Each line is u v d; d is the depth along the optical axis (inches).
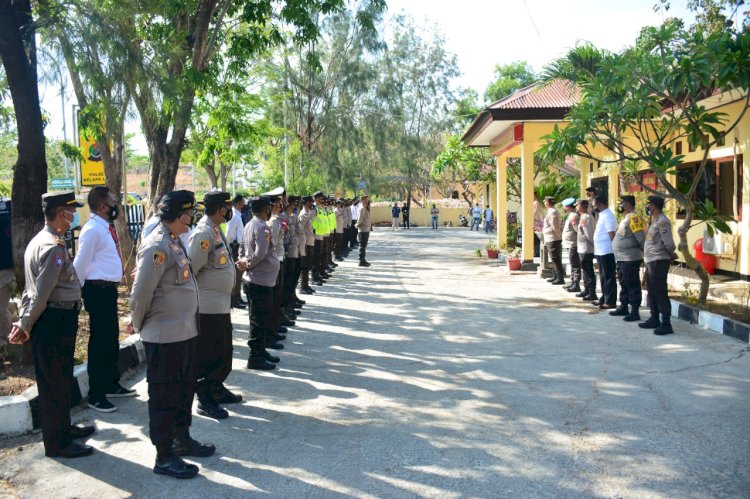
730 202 522.0
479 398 248.8
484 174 1310.3
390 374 286.2
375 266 759.7
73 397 245.4
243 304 466.0
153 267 180.7
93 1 335.6
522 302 472.7
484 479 177.6
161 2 367.2
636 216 387.9
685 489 169.6
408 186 1940.2
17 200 285.0
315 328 388.8
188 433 198.2
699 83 382.0
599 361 298.7
